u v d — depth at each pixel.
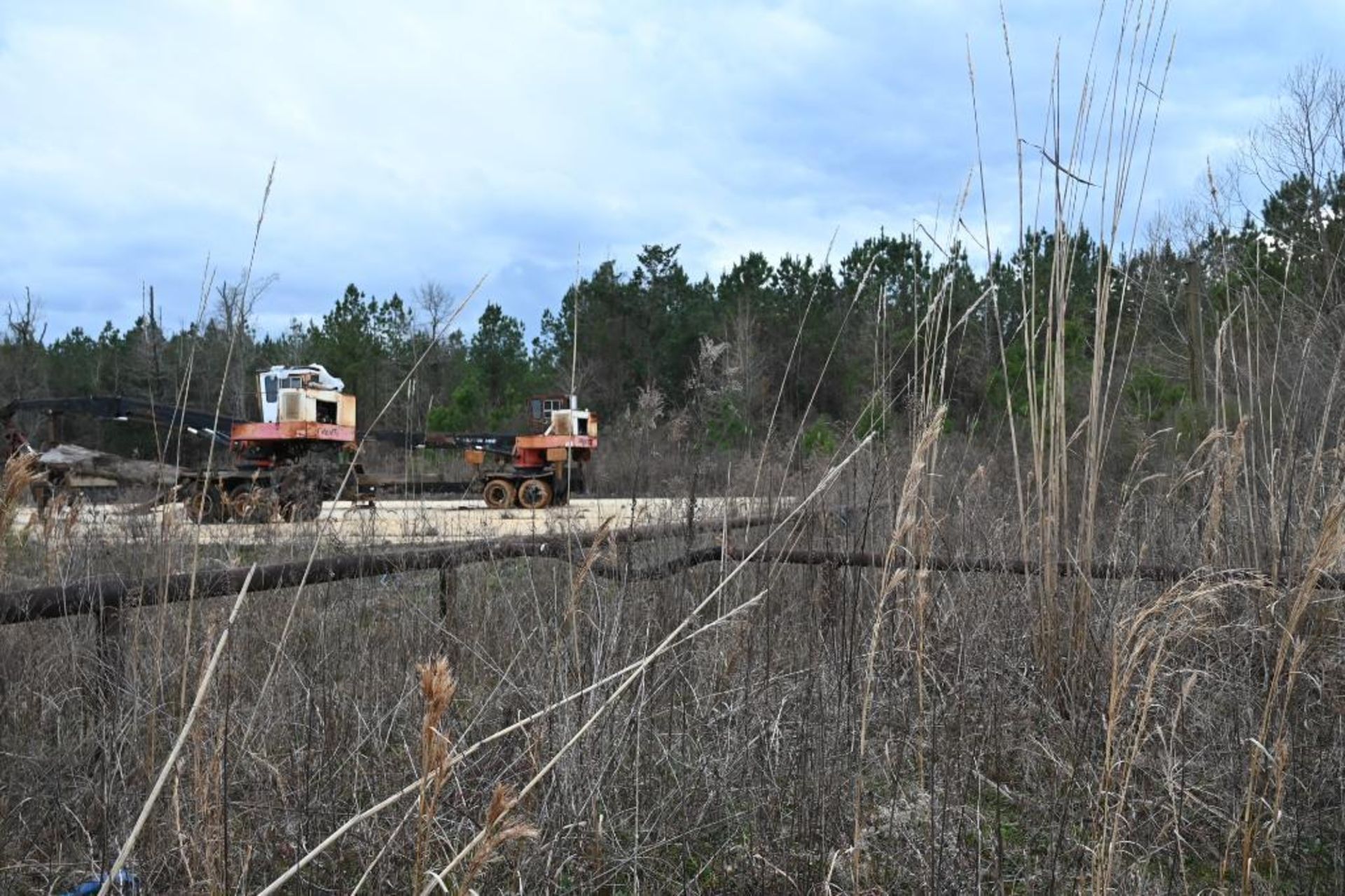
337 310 38.22
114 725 3.46
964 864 3.33
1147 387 12.05
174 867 3.12
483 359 41.19
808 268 41.09
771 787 3.59
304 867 3.02
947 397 4.17
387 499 16.92
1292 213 12.42
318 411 17.44
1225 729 3.72
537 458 20.00
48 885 3.09
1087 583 4.44
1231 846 3.36
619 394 28.14
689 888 3.35
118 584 3.84
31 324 23.33
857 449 3.78
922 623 3.48
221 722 3.20
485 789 3.42
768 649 3.94
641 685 3.65
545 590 4.89
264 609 4.73
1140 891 3.03
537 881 3.14
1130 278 5.76
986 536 5.39
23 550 4.10
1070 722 3.99
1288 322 6.47
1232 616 4.45
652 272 35.75
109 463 14.16
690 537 4.62
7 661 3.94
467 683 4.34
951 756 3.63
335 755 3.53
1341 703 3.78
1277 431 5.73
